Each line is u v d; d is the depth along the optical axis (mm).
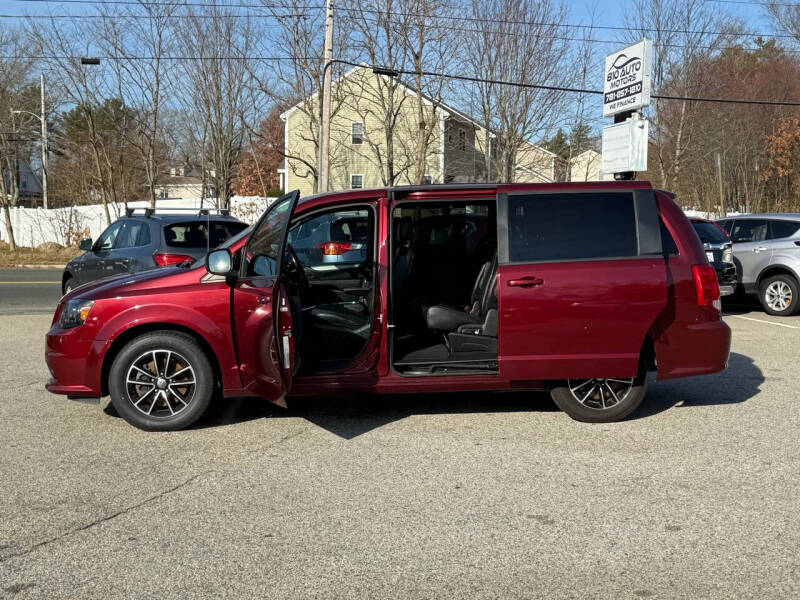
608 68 13250
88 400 6199
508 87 26812
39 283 18422
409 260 6297
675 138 33875
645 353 5777
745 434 5531
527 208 5547
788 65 40375
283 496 4316
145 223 10438
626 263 5469
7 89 32688
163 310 5422
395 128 30125
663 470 4750
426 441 5363
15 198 43719
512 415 6070
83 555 3578
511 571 3414
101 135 30219
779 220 12930
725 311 13641
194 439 5410
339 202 5652
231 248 5852
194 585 3287
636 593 3213
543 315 5418
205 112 28391
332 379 5516
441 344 6227
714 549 3629
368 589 3252
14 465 4840
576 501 4238
